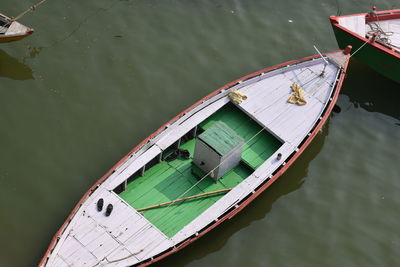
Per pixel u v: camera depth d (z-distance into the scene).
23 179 22.14
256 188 21.28
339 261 21.53
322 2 32.19
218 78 27.16
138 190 21.16
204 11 30.19
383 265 21.69
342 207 23.30
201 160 21.72
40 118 24.25
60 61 26.52
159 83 26.42
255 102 24.09
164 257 19.08
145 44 27.97
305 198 23.33
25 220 20.91
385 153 25.70
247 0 31.28
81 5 29.12
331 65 25.95
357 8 32.25
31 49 26.80
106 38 27.86
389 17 29.83
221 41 28.91
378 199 23.83
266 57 28.62
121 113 25.03
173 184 21.55
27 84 25.34
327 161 24.91
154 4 29.95
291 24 30.52
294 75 25.39
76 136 23.92
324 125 26.39
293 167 24.39
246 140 23.41
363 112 27.50
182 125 22.64
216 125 21.72
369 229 22.72
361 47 27.33
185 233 19.45
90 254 18.50
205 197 21.30
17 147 23.12
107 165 23.14
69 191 22.08
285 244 21.70
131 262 18.44
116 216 19.52
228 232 21.70
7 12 27.86
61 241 18.70
